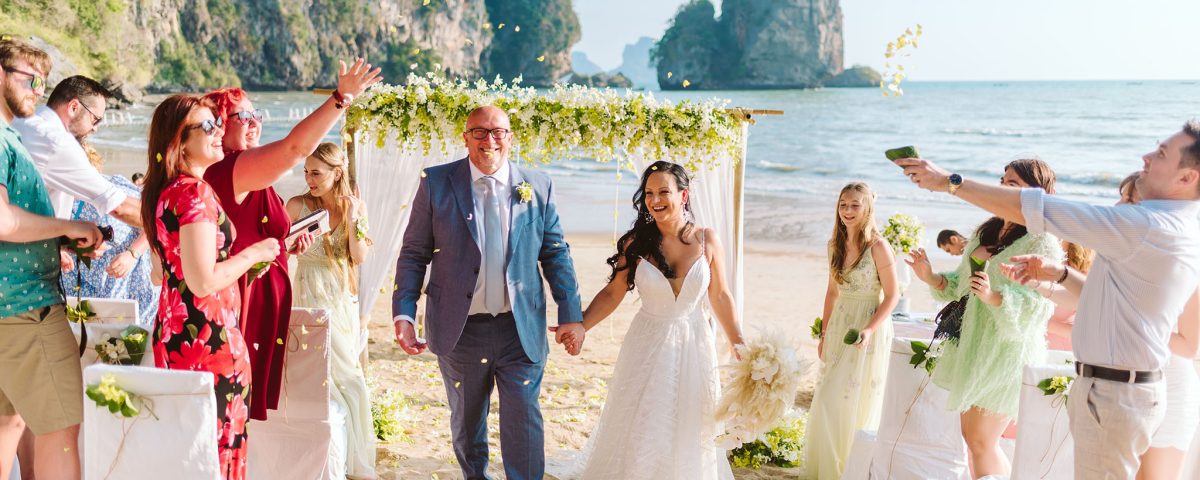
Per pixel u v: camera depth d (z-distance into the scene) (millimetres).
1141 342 3078
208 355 3141
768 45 144375
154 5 93062
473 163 4266
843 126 53938
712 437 4391
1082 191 25828
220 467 3191
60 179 3936
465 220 4191
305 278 5137
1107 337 3127
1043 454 3656
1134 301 3074
